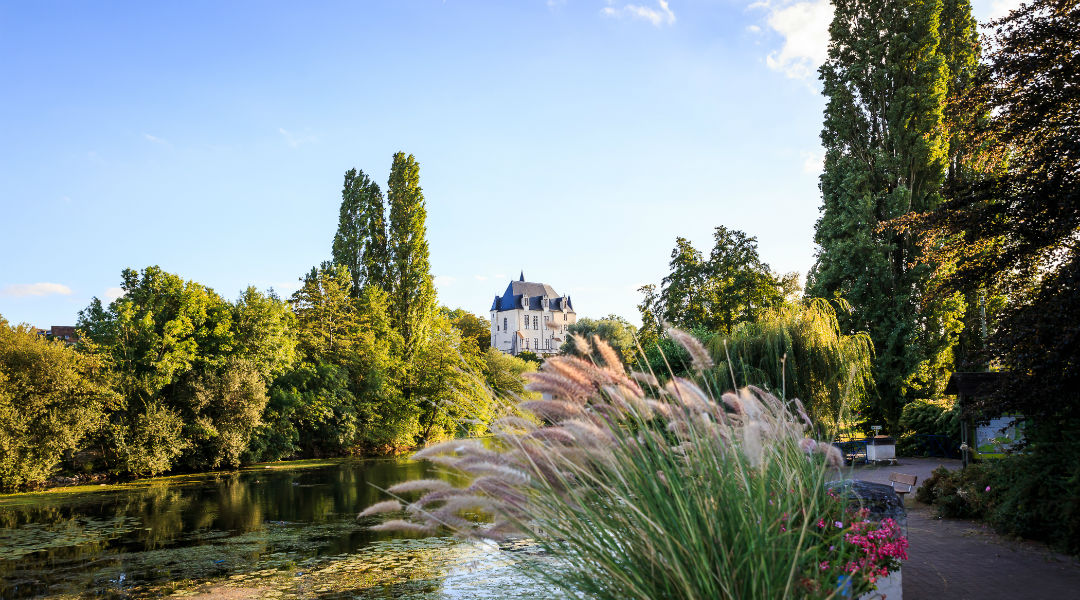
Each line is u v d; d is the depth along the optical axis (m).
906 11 30.42
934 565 8.56
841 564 3.78
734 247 39.44
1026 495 10.21
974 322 28.22
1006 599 7.02
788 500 3.29
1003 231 12.08
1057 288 10.03
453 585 9.65
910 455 26.56
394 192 51.62
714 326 38.72
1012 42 12.30
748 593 2.87
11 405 24.02
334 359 45.16
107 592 9.98
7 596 9.84
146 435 28.17
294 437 37.84
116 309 30.27
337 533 14.57
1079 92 11.14
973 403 10.95
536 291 139.88
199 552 12.74
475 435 3.21
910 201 29.08
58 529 15.70
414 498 19.70
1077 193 10.08
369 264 51.84
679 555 2.91
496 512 2.96
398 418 44.88
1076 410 9.79
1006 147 13.20
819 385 19.80
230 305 36.44
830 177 31.39
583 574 3.04
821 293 30.09
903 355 27.83
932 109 28.95
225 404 32.06
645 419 3.35
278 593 9.62
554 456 3.07
